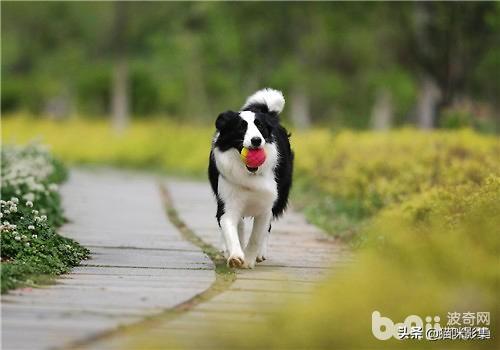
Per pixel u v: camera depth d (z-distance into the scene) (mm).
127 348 6547
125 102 42531
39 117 47344
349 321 6984
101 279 9297
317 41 38000
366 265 7992
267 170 10312
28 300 8023
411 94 40938
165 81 45250
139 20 40688
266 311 7594
